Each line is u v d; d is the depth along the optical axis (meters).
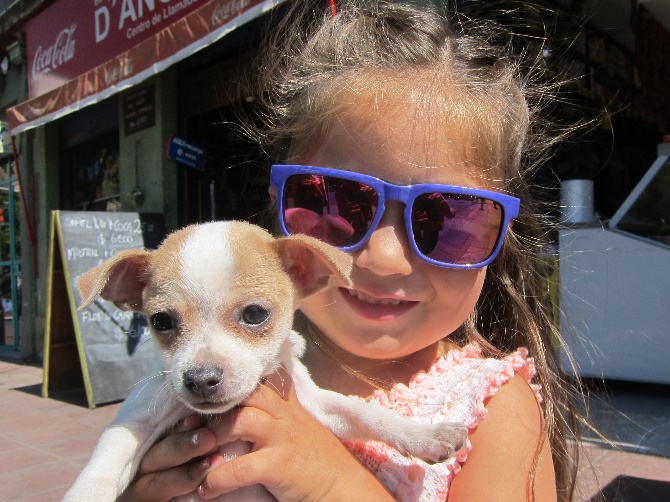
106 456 0.23
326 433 0.25
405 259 0.26
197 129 1.19
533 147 0.39
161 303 0.24
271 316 0.25
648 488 0.51
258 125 0.68
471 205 0.27
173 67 1.15
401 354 0.28
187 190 1.16
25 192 1.52
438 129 0.27
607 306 0.81
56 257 0.96
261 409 0.24
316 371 0.32
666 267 0.78
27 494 0.61
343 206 0.27
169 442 0.23
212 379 0.22
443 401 0.27
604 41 1.02
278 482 0.22
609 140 1.06
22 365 1.41
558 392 0.34
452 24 0.41
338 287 0.28
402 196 0.26
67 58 1.21
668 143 0.91
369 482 0.24
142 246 1.03
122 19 1.03
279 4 0.62
